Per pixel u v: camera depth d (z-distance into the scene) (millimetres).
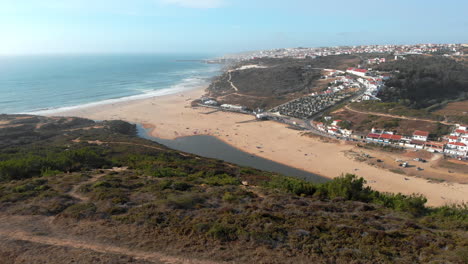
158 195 24266
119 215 19719
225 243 15977
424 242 16438
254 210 21453
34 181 28812
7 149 65250
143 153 64375
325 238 16641
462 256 14453
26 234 16906
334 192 29703
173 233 17094
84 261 13953
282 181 34188
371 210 24219
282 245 15820
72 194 24891
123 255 14562
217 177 41438
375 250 15383
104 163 50031
